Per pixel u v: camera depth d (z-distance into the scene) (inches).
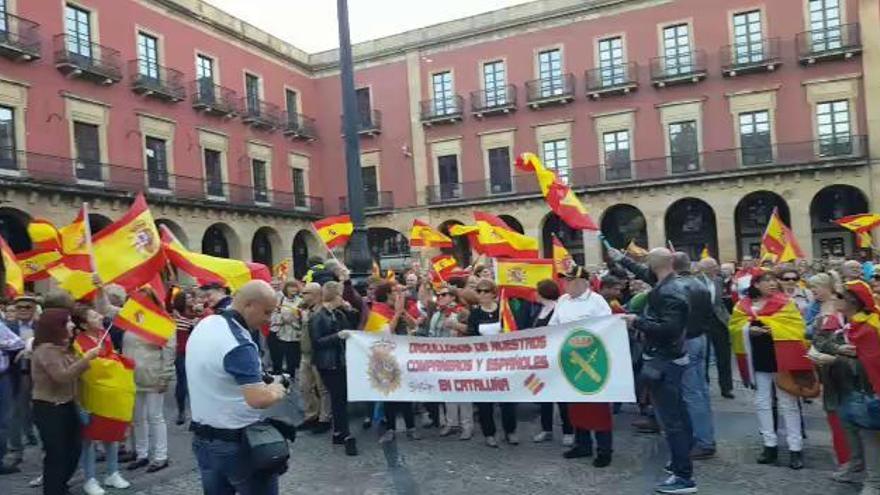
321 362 312.2
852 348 219.3
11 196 860.6
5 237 913.5
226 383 155.9
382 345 297.4
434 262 579.8
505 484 255.9
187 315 410.3
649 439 311.6
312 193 1491.1
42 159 919.7
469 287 358.0
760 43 1166.3
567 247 1334.9
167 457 303.0
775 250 523.8
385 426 346.9
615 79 1264.8
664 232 1218.0
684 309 231.5
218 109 1234.0
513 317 326.6
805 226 1121.4
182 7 1187.3
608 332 264.4
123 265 281.0
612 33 1270.9
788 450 278.7
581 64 1296.8
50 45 949.2
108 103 1034.1
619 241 1315.2
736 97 1181.7
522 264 345.1
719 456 275.9
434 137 1424.7
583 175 1289.4
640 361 319.0
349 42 432.1
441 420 359.3
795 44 1143.0
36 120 922.7
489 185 1373.0
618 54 1269.7
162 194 1106.7
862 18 1098.1
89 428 248.5
